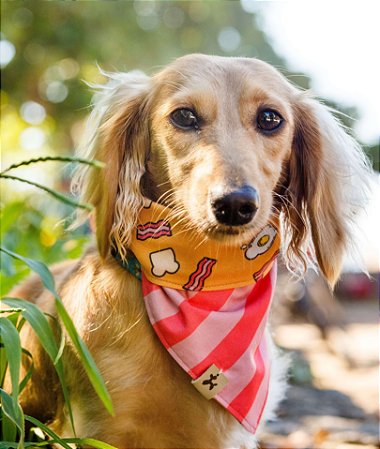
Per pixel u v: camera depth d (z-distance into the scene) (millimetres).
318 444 801
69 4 1580
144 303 520
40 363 566
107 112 563
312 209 565
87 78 1766
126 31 1713
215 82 520
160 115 526
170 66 552
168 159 520
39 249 859
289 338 1607
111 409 427
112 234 537
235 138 500
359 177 593
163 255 520
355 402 1024
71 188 576
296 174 572
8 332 418
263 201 492
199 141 505
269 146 521
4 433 462
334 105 1634
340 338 1610
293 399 1018
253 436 547
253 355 530
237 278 528
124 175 542
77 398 525
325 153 566
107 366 508
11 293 632
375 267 2957
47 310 568
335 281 574
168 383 511
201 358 508
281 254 588
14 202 721
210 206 469
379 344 1711
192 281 520
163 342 505
